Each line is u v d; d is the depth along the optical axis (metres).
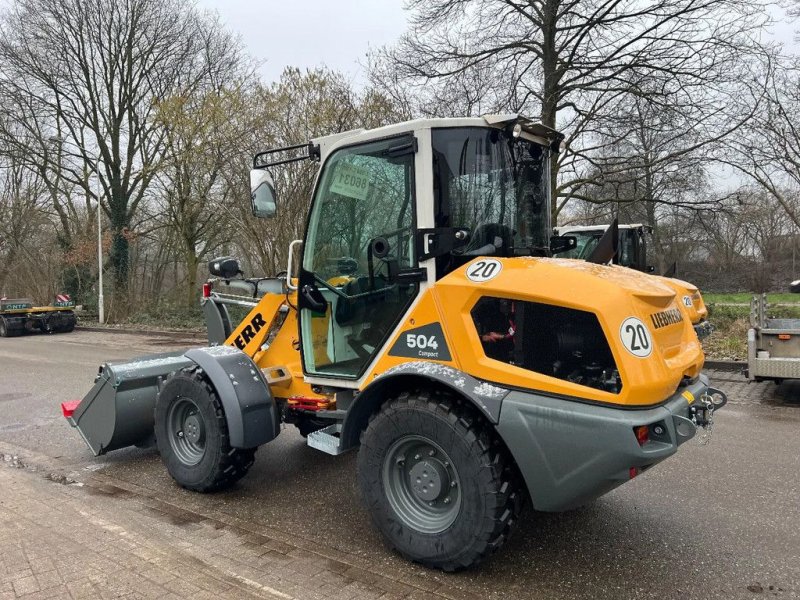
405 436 3.14
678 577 3.12
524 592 2.96
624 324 2.75
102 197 24.45
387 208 3.41
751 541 3.54
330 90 14.69
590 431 2.67
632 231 10.95
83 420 5.23
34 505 4.10
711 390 3.39
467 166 3.35
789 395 7.66
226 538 3.58
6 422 6.82
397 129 3.32
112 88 23.16
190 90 20.03
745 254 27.50
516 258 3.22
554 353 2.86
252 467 4.99
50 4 21.70
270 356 4.65
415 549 3.14
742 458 5.11
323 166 3.74
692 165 13.43
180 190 19.48
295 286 4.48
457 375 3.01
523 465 2.82
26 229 27.34
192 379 4.22
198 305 21.28
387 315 3.50
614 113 13.31
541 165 3.90
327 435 3.72
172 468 4.43
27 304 19.50
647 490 4.39
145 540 3.52
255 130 15.35
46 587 2.92
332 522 3.84
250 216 15.27
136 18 22.39
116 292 23.25
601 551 3.42
